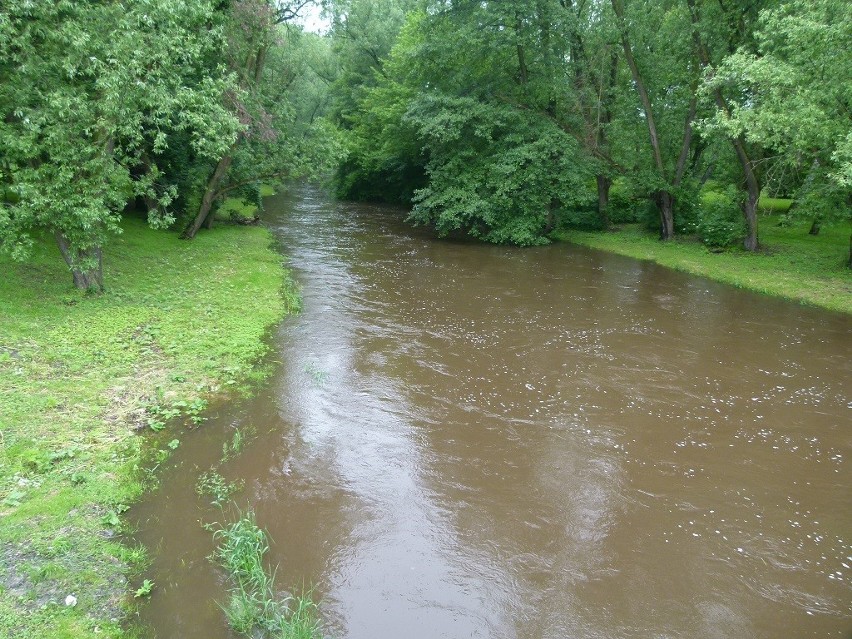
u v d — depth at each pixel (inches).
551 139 888.3
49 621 180.4
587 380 402.6
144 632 184.5
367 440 312.8
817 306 595.2
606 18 878.4
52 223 419.2
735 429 340.2
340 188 1608.0
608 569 227.0
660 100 941.2
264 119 715.4
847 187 609.0
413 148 1279.5
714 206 899.4
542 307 581.3
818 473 298.2
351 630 193.9
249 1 655.8
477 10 900.0
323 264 740.7
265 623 190.7
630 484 282.7
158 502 249.9
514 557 231.6
